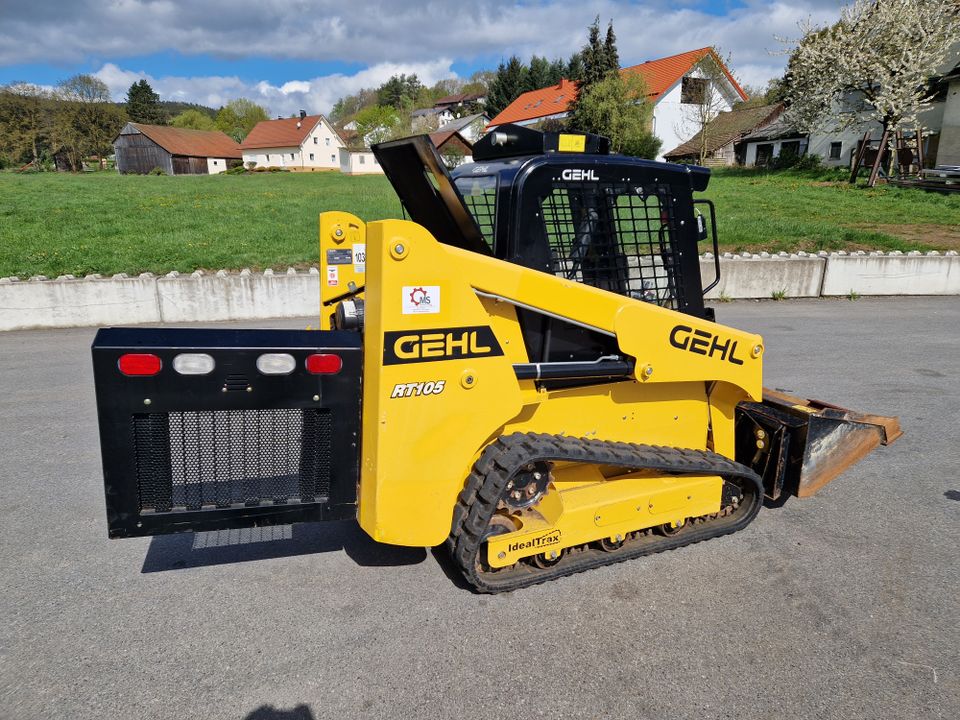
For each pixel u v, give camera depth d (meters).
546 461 3.12
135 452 2.69
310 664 2.78
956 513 4.19
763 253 11.83
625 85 35.38
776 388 6.47
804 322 9.43
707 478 3.66
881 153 24.16
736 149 39.22
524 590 3.31
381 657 2.83
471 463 3.05
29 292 8.48
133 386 2.60
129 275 9.57
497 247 3.30
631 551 3.53
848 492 4.46
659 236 3.59
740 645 2.94
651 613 3.15
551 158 3.22
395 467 2.79
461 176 3.66
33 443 4.98
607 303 3.10
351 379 2.82
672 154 41.84
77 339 8.09
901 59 23.19
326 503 2.93
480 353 2.85
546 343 3.20
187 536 3.80
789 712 2.56
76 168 72.69
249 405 2.72
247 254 11.53
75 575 3.38
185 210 18.66
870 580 3.45
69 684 2.64
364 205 20.59
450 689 2.65
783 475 3.94
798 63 28.33
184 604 3.16
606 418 3.49
